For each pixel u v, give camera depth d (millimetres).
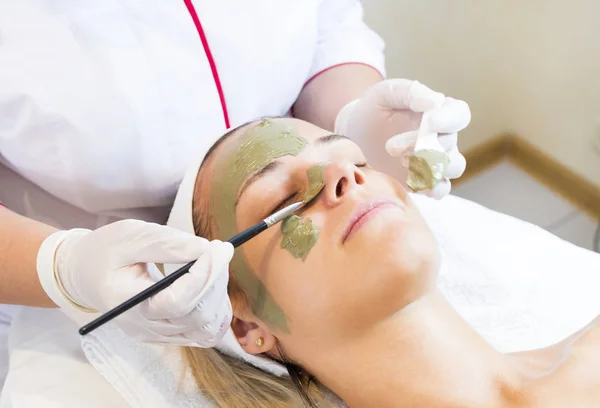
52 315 1043
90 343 954
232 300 903
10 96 888
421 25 1648
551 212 1792
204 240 711
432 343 836
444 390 827
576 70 1622
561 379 854
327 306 817
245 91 1042
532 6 1631
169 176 1013
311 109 1268
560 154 1770
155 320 716
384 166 1089
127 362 952
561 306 1089
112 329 969
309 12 1103
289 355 924
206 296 700
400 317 831
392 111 1044
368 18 1582
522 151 1871
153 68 939
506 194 1859
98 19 911
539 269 1145
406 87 988
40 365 978
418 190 883
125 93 914
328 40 1284
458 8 1647
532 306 1094
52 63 899
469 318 1098
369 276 795
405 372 833
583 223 1747
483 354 867
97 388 956
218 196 885
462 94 1800
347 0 1302
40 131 910
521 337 1062
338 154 896
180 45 961
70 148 923
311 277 813
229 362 980
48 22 902
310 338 860
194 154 1013
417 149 897
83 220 1056
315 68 1272
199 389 952
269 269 838
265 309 872
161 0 944
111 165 955
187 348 970
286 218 828
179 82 960
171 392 943
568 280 1123
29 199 1030
